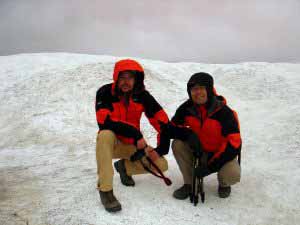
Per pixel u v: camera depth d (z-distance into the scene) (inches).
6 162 191.0
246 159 180.4
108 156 116.3
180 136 124.3
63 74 349.4
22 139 232.8
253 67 439.5
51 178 158.6
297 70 425.7
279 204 131.7
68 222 114.9
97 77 332.8
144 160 126.9
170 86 330.3
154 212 120.3
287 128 212.4
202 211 123.2
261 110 288.4
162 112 126.3
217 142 125.8
